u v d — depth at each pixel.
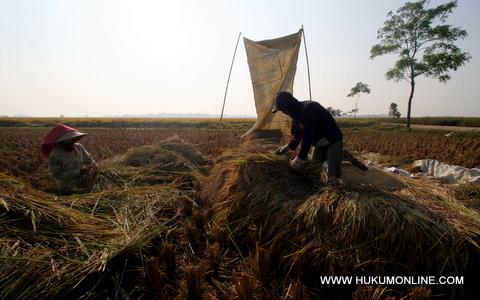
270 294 2.16
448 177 4.99
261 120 6.98
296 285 1.86
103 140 13.41
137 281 2.22
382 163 7.12
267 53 6.68
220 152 7.87
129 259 2.42
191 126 31.77
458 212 2.44
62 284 1.85
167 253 2.41
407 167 6.14
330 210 2.39
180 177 4.74
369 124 35.06
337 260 2.16
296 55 6.52
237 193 3.12
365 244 2.16
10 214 2.27
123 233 2.59
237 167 3.36
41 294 1.78
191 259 2.63
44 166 7.15
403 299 1.84
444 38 21.86
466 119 34.19
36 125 32.81
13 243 2.04
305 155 3.03
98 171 3.98
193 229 2.88
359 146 10.32
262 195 2.89
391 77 24.45
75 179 3.88
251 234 2.83
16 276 1.79
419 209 2.30
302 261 2.21
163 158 5.44
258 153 3.43
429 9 21.95
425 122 39.12
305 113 3.13
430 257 2.03
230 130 23.19
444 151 8.56
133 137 14.86
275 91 6.84
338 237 2.24
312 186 3.02
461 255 1.96
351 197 2.47
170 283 2.29
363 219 2.21
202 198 4.06
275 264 2.48
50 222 2.38
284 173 3.08
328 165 3.44
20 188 2.57
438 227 2.08
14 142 12.30
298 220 2.49
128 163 5.24
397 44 24.09
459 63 21.14
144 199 3.52
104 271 2.13
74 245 2.24
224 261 2.60
